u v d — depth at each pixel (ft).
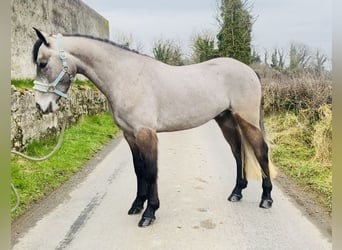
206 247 11.29
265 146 14.29
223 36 73.56
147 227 12.73
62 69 12.42
